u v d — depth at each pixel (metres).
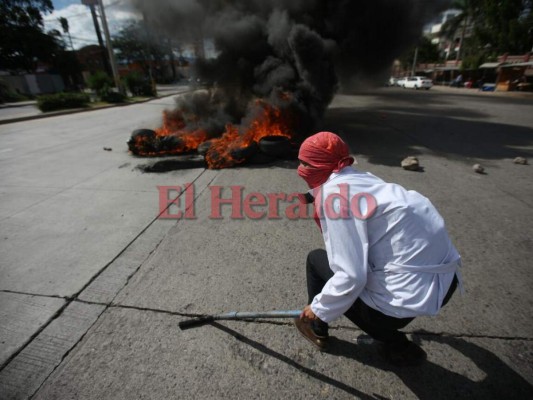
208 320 2.00
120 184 4.71
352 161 1.33
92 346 1.90
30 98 27.30
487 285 2.33
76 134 9.17
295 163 5.58
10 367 1.78
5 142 8.24
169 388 1.64
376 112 12.38
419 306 1.21
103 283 2.47
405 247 1.21
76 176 5.16
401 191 1.28
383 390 1.60
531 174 4.76
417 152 6.13
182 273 2.57
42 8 33.28
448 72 34.84
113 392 1.62
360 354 1.81
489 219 3.36
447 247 1.28
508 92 23.39
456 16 31.09
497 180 4.52
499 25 26.25
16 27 31.27
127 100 20.34
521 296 2.22
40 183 4.84
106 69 32.56
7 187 4.70
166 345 1.90
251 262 2.69
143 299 2.28
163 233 3.22
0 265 2.74
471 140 7.12
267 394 1.59
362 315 1.44
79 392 1.63
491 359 1.75
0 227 3.45
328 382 1.65
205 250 2.89
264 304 2.20
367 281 1.31
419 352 1.66
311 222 3.40
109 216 3.64
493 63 25.88
